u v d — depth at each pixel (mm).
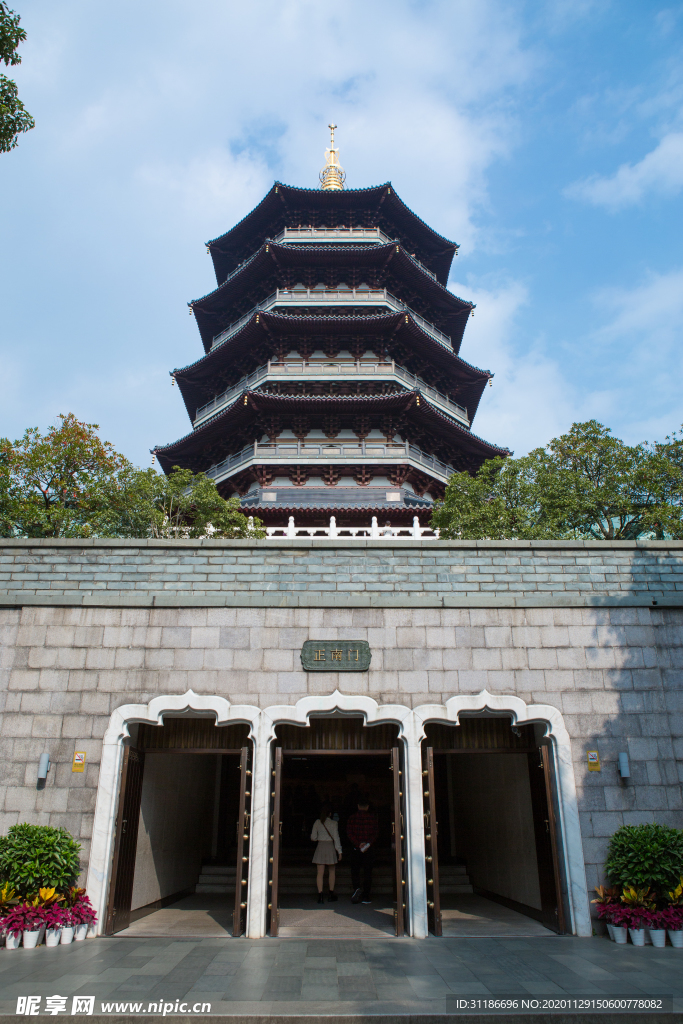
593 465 28531
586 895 8953
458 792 15672
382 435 37188
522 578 10758
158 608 10188
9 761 9461
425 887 8945
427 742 10297
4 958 7551
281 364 37781
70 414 27156
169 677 9812
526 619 10188
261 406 35156
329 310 39188
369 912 10688
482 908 11570
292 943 8367
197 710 9617
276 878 8938
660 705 9812
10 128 11938
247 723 9641
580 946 8227
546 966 7293
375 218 42812
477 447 39906
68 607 10227
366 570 10742
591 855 9133
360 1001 6156
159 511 26922
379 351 38406
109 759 9414
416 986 6582
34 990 6367
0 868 8562
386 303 39031
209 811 15234
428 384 41500
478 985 6617
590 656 10023
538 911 10102
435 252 45875
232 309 43750
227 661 9883
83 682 9828
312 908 11062
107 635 10062
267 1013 5852
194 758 13766
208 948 8086
